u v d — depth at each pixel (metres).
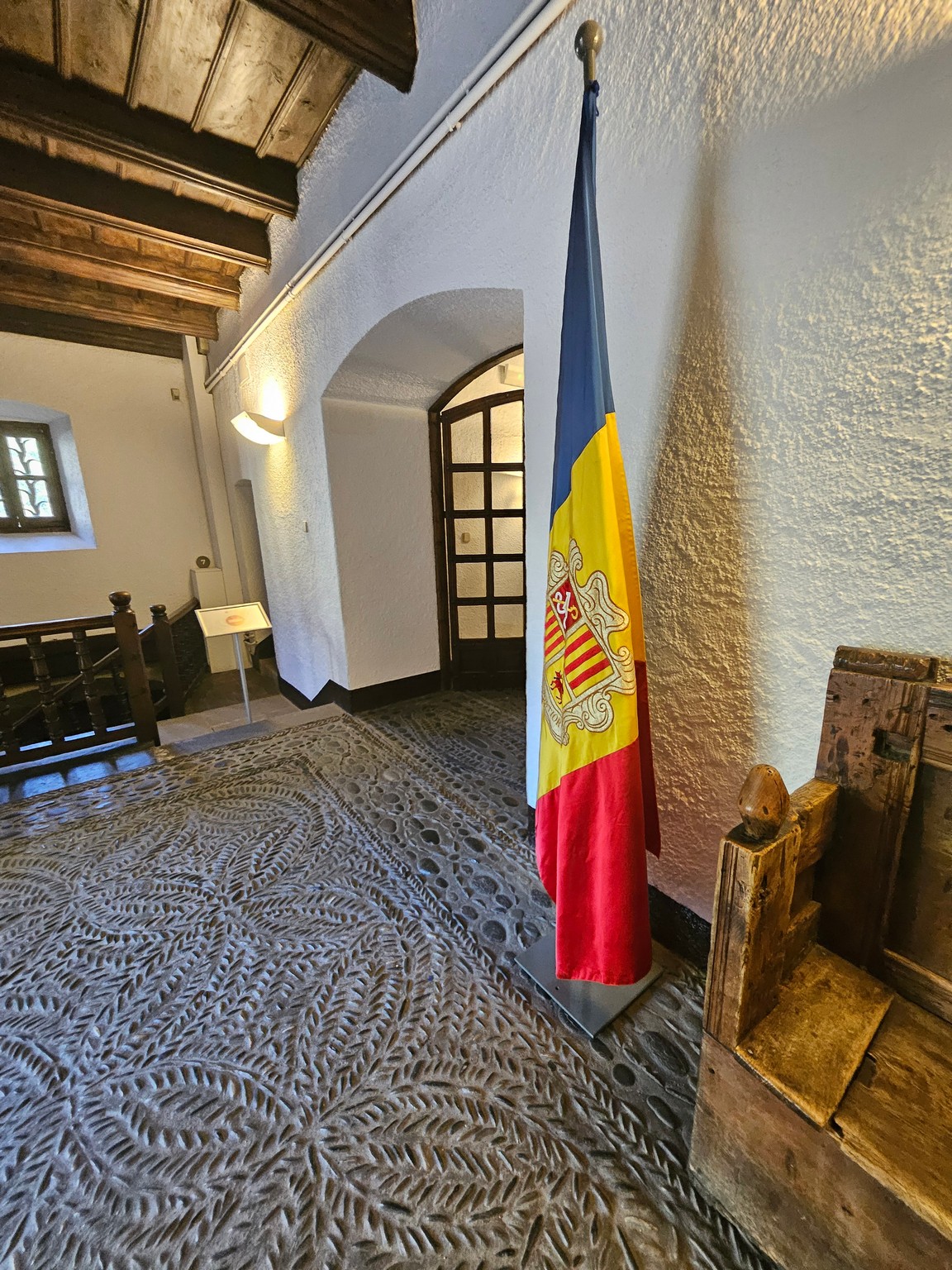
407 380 2.75
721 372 1.05
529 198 1.39
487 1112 0.99
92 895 1.61
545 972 1.27
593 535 1.06
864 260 0.83
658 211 1.09
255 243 2.94
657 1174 0.89
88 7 1.64
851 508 0.91
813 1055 0.74
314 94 2.08
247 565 5.52
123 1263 0.80
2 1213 0.87
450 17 1.51
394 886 1.62
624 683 1.04
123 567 5.16
